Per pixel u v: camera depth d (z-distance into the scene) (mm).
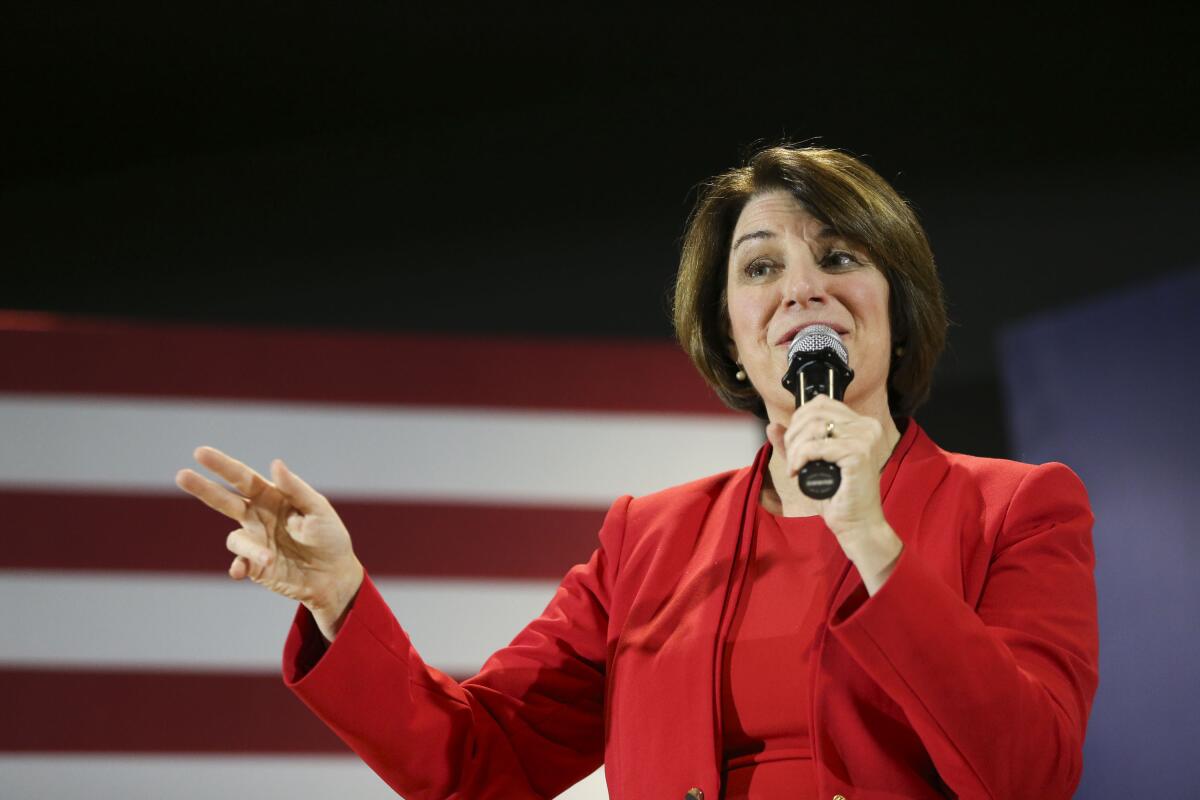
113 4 12789
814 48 13609
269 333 12992
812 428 3959
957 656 3934
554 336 13648
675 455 13039
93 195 13914
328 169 14039
